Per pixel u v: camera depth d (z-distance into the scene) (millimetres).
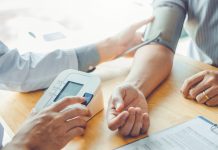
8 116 712
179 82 784
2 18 1297
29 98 787
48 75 837
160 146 565
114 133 619
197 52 1027
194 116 653
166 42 865
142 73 773
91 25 1248
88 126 644
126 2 1517
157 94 742
